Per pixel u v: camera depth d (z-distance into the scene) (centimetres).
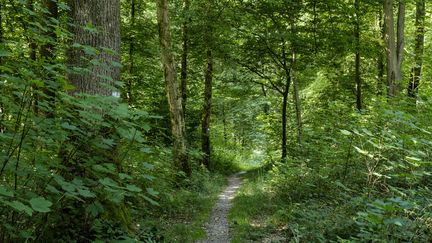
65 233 448
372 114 773
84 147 419
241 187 1582
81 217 471
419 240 478
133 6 1806
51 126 371
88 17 594
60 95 392
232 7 1611
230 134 4144
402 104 770
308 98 2355
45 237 423
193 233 788
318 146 1120
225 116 3694
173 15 1761
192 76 2145
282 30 1631
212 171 2131
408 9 2027
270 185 1277
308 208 834
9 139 346
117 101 377
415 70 1725
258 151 3706
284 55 1756
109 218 574
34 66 377
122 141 468
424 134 692
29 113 360
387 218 414
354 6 1584
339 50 1612
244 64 1875
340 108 1661
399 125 703
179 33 1933
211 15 1598
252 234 748
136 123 389
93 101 366
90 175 437
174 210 967
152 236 623
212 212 1061
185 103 1978
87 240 470
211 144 2719
